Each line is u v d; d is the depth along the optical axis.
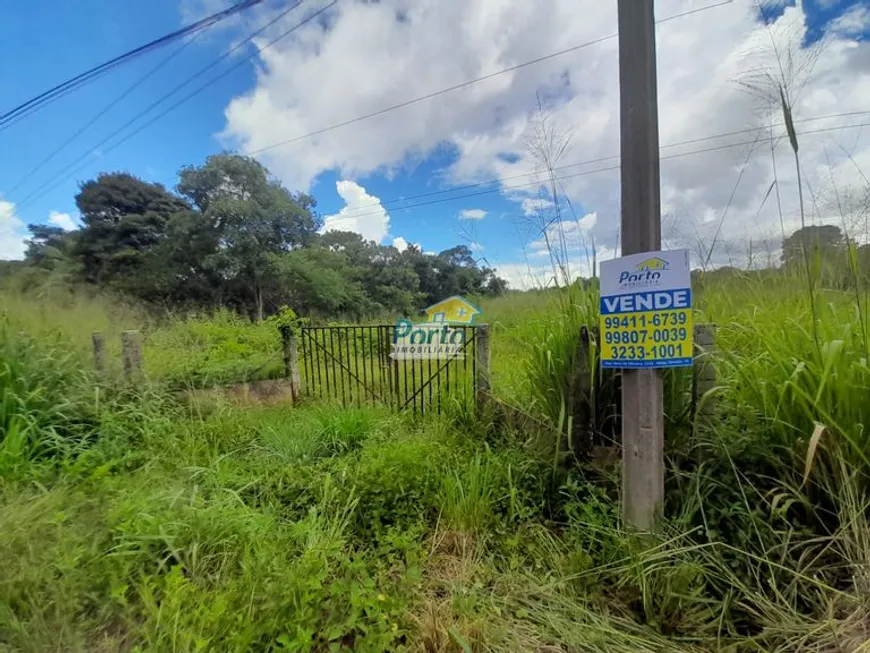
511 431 2.61
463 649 1.10
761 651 1.13
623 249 1.55
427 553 1.66
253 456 2.67
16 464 2.03
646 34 1.47
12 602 1.21
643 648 1.18
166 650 1.07
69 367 2.91
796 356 1.57
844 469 1.33
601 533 1.62
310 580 1.25
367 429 2.94
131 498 1.76
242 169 22.52
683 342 1.43
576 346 2.12
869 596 1.16
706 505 1.58
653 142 1.49
